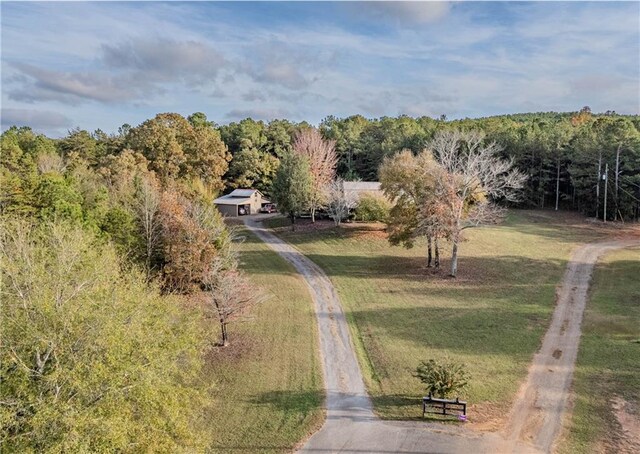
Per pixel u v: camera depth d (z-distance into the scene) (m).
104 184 47.50
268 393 21.69
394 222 43.12
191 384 22.34
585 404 19.70
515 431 18.02
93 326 13.02
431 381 20.00
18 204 31.27
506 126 95.50
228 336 28.30
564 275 39.28
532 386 21.34
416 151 81.50
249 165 83.00
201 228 34.12
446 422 18.81
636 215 63.38
